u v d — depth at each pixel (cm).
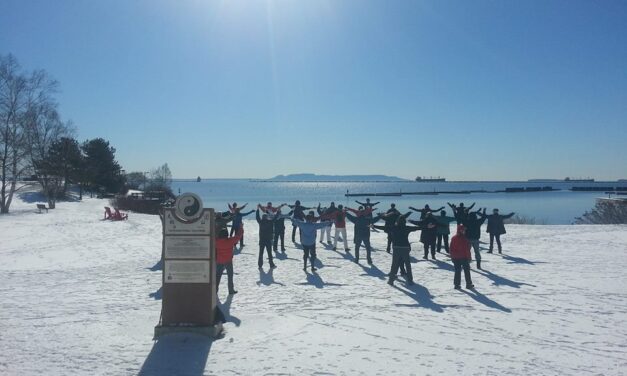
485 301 1040
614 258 1672
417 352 716
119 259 1692
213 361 679
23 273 1412
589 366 661
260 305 1005
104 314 936
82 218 3688
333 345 748
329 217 1911
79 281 1287
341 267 1491
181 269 810
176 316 805
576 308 978
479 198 10512
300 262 1590
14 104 4294
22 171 4488
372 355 702
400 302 1031
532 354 708
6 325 859
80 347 738
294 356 698
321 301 1041
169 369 648
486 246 2028
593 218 4362
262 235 1457
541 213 5759
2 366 657
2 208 4231
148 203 4875
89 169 7188
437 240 1848
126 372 637
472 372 637
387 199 9675
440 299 1059
